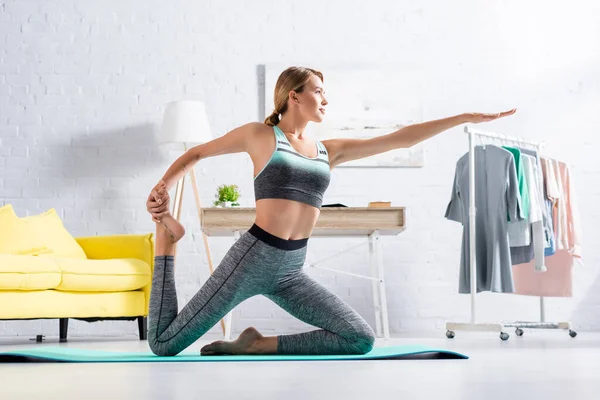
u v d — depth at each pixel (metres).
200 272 5.36
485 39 5.56
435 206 5.43
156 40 5.49
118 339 4.63
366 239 5.36
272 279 2.47
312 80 2.54
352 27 5.53
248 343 2.54
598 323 5.38
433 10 5.56
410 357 2.47
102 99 5.44
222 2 5.52
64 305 4.09
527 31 5.57
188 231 5.38
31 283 3.92
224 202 4.46
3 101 5.39
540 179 4.53
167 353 2.48
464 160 4.48
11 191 5.35
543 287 4.87
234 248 2.46
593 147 5.51
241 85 5.48
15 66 5.43
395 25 5.54
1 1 5.46
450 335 4.32
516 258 4.54
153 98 5.45
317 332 2.53
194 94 5.46
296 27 5.51
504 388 1.52
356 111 5.45
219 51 5.49
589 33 5.58
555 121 5.52
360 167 5.42
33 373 1.92
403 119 5.46
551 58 5.56
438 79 5.51
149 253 4.62
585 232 5.44
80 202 5.37
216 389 1.51
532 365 2.18
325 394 1.41
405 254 5.39
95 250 4.67
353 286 5.35
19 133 5.39
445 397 1.36
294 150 2.48
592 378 1.76
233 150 2.52
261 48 5.50
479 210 4.38
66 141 5.40
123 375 1.84
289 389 1.50
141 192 5.39
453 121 2.63
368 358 2.37
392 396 1.38
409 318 5.36
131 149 5.41
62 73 5.45
